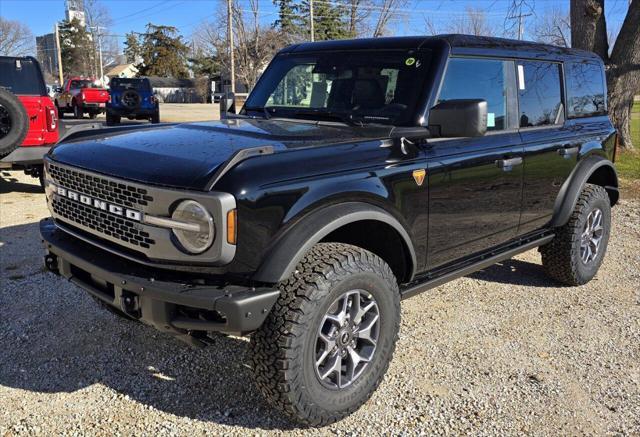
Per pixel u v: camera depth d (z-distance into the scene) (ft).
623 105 40.65
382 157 10.47
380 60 12.70
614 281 17.79
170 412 10.47
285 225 9.05
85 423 10.09
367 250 11.27
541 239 15.48
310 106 13.52
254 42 139.13
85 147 10.91
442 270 12.75
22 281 16.47
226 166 8.70
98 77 279.28
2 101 24.95
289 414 9.66
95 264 9.84
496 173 12.89
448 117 10.64
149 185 8.88
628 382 11.78
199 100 228.02
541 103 14.87
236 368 12.03
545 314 15.10
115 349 12.71
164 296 8.87
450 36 12.44
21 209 25.76
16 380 11.39
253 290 8.92
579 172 16.01
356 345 10.50
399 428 10.14
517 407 10.83
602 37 39.60
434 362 12.43
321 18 156.35
